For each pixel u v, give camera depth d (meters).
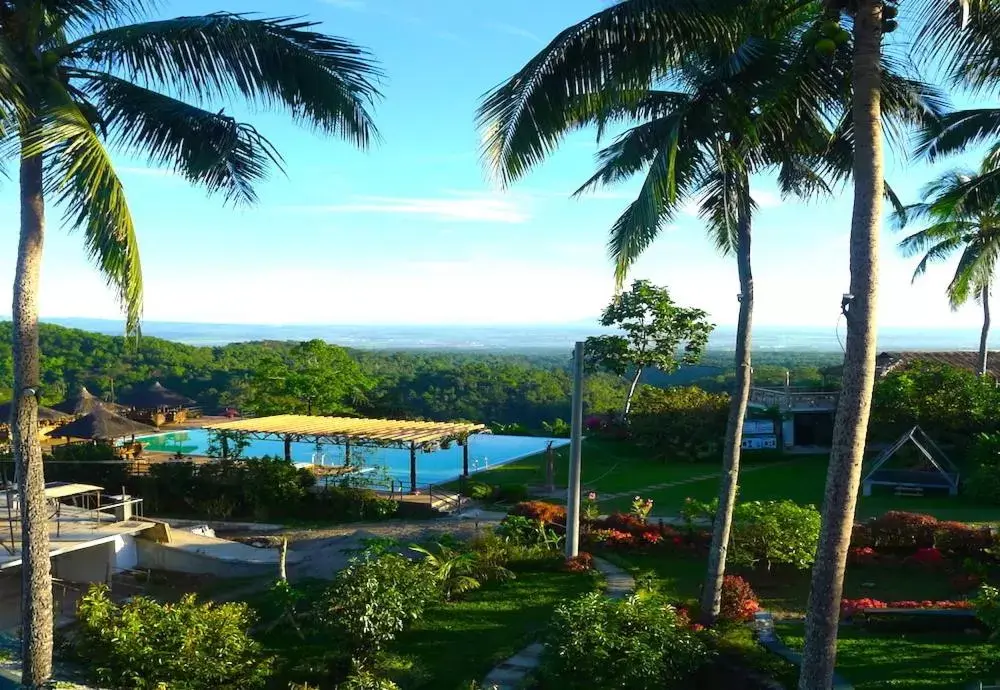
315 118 9.63
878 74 7.16
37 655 9.25
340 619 10.48
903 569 13.75
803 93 9.01
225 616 10.18
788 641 10.42
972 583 12.66
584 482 24.05
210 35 8.71
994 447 20.64
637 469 26.23
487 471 26.83
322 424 24.91
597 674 8.88
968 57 8.55
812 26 8.01
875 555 14.02
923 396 25.30
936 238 30.14
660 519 17.28
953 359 33.56
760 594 12.81
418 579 11.76
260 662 10.23
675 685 9.25
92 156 7.81
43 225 9.13
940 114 10.13
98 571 15.92
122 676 9.30
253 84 9.21
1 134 7.77
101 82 9.47
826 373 35.12
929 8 7.47
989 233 25.83
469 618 12.26
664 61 8.11
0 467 21.06
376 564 11.35
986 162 16.11
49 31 8.92
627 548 15.55
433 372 63.12
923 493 20.75
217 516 21.69
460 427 24.09
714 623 10.81
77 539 15.09
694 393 30.03
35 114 8.24
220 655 9.63
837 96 9.11
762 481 23.41
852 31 7.50
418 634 11.64
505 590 13.58
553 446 32.91
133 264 8.40
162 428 36.12
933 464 21.19
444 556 14.03
